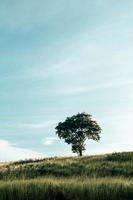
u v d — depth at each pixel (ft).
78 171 113.09
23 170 112.16
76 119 341.82
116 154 173.88
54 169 116.06
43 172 111.45
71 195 51.34
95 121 345.51
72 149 342.23
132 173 108.27
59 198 50.88
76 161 152.97
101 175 97.60
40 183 53.83
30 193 50.44
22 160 181.68
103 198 51.70
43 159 184.34
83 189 52.37
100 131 343.26
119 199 51.75
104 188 53.21
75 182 55.98
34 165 133.08
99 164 135.64
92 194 51.67
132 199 51.65
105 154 181.68
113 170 113.29
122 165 128.26
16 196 49.75
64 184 54.24
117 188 53.88
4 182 54.49
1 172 101.60
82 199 51.11
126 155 167.84
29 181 55.26
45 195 50.90
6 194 49.75
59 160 166.61
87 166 128.36
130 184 56.03
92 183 55.67
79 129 339.77
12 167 122.62
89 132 338.54
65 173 108.47
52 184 53.62
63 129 340.39
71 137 340.39
